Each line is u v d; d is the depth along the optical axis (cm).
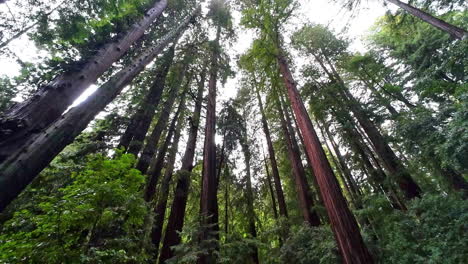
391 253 551
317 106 1193
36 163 210
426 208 601
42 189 459
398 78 1136
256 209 1486
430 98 893
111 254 262
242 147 1394
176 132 1029
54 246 251
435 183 919
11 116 220
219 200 1522
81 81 321
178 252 555
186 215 1174
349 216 409
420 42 973
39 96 259
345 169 1400
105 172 322
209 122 924
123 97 842
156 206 801
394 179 860
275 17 764
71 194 281
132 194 324
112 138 746
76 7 445
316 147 527
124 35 488
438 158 749
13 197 184
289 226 895
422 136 766
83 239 292
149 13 632
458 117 593
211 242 551
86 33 462
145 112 722
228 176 1335
